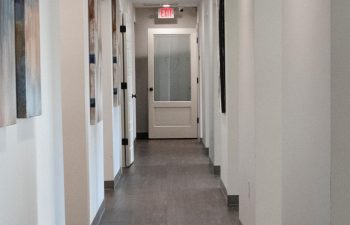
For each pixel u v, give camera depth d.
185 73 10.38
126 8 7.30
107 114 5.54
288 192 2.56
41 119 2.38
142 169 6.88
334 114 1.44
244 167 3.83
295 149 2.36
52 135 2.61
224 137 5.16
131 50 8.35
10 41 1.83
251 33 3.42
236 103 4.73
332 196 1.45
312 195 2.01
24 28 1.99
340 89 1.40
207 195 5.22
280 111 3.20
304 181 2.16
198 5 9.45
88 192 3.80
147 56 10.42
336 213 1.42
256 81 3.23
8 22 1.81
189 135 10.40
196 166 7.05
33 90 2.12
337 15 1.42
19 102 2.00
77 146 3.75
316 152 1.94
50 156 2.56
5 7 1.77
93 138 4.16
